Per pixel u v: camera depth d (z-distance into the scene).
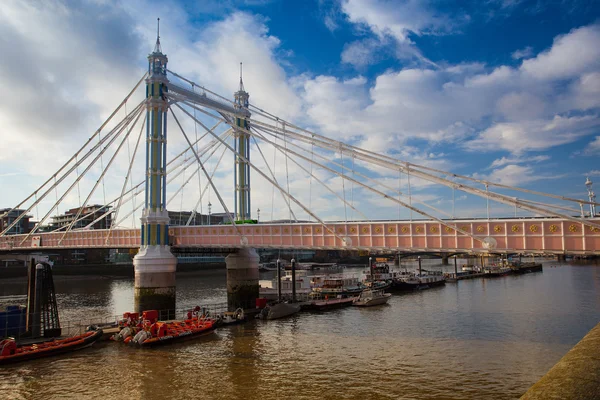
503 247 40.19
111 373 35.12
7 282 116.81
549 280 112.62
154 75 61.31
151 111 60.91
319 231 52.56
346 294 79.25
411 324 54.41
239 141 74.88
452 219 43.75
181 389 31.67
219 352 41.16
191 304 77.00
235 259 69.88
